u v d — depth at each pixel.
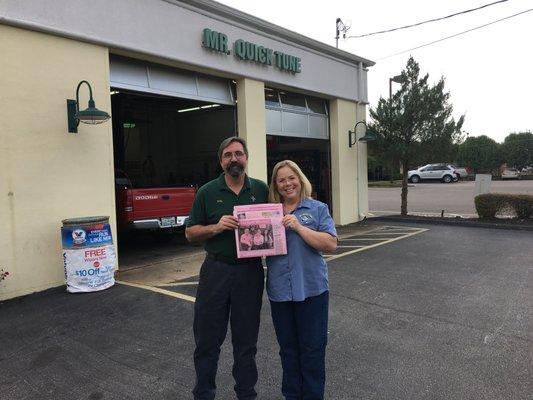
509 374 3.67
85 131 7.07
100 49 7.35
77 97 6.75
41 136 6.54
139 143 17.45
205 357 3.12
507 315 5.09
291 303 3.08
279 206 2.97
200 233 3.02
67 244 6.20
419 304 5.53
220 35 9.34
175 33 8.54
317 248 2.96
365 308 5.40
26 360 4.09
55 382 3.67
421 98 13.76
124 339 4.52
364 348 4.23
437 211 17.48
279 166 3.15
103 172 7.34
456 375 3.66
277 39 11.03
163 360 4.02
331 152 13.76
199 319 3.11
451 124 13.92
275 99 11.93
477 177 14.11
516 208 12.84
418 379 3.61
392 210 18.47
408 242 10.14
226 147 3.08
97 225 6.30
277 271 3.03
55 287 6.62
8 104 6.19
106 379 3.70
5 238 6.14
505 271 7.16
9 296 6.14
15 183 6.26
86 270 6.18
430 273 7.10
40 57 6.54
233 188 3.14
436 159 14.48
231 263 3.08
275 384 3.58
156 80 8.77
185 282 6.73
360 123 14.47
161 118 16.58
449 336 4.49
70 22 6.86
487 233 11.35
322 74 12.69
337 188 13.69
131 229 9.24
